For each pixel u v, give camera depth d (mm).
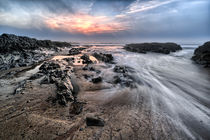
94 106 5988
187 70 14367
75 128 4234
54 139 3697
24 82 8484
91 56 24281
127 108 5914
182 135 4188
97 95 7383
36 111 5168
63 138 3760
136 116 5203
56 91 7109
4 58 15758
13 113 4930
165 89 8578
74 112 5320
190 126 4695
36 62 17281
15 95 6547
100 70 14031
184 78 11180
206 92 8094
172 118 5172
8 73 11086
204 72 13305
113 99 6875
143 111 5672
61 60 18719
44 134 3859
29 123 4344
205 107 6215
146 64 18328
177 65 17453
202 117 5340
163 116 5293
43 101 6027
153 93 7875
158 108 6004
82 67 15086
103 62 19797
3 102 5793
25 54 19750
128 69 14898
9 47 20922
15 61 15836
